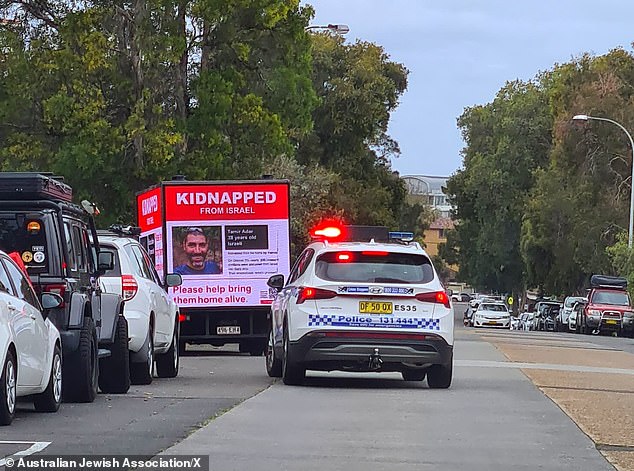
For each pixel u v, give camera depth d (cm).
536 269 6800
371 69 6241
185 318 2489
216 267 2472
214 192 2473
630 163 5738
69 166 3550
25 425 1116
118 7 3634
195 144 3731
